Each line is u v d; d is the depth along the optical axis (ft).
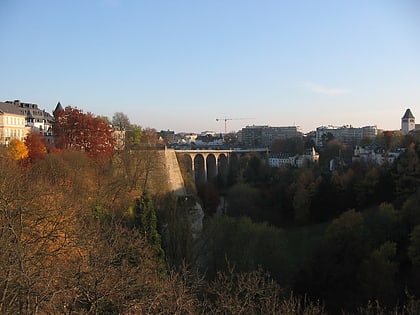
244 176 354.54
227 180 368.48
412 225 162.20
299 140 552.82
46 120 364.38
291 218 260.42
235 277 116.78
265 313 75.92
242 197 269.85
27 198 78.48
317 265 145.18
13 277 51.62
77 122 208.74
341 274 141.90
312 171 309.63
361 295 131.34
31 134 201.36
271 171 364.99
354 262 148.36
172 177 219.20
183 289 66.08
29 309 53.78
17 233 64.95
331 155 456.45
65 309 57.06
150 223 110.52
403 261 151.64
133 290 62.80
